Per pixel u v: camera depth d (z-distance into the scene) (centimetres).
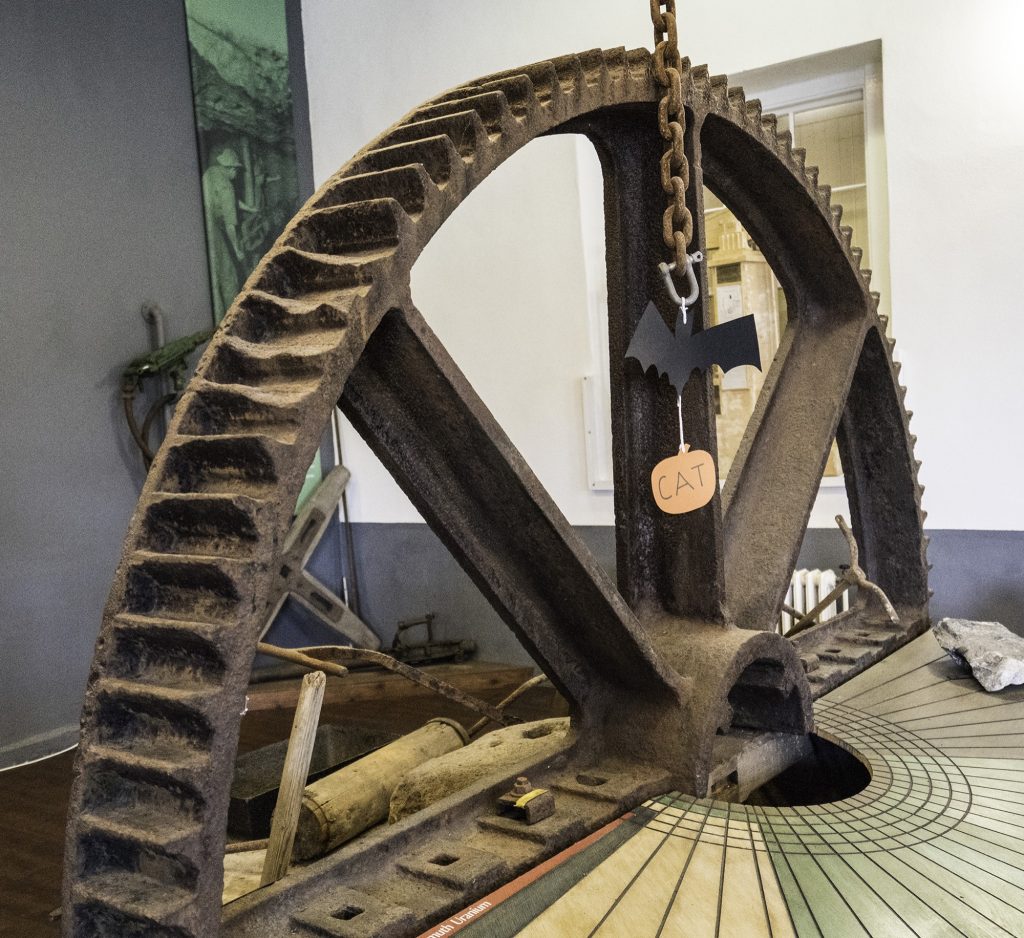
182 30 535
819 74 473
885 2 429
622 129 158
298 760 132
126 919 90
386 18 568
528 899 108
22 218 462
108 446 495
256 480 96
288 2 590
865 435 241
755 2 459
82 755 95
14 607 455
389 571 602
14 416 457
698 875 113
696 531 157
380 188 115
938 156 425
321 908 104
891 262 438
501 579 136
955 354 431
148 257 518
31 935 289
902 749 158
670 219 148
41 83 471
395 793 187
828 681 194
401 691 536
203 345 545
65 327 478
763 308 491
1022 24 404
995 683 187
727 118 166
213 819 90
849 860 117
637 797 134
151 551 98
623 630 135
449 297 558
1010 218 415
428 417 122
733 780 157
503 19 532
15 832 368
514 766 138
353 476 607
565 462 532
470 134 120
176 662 95
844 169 481
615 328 161
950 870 114
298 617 577
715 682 144
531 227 526
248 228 568
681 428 149
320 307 103
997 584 432
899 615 241
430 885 110
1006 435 425
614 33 501
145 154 517
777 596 179
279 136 585
